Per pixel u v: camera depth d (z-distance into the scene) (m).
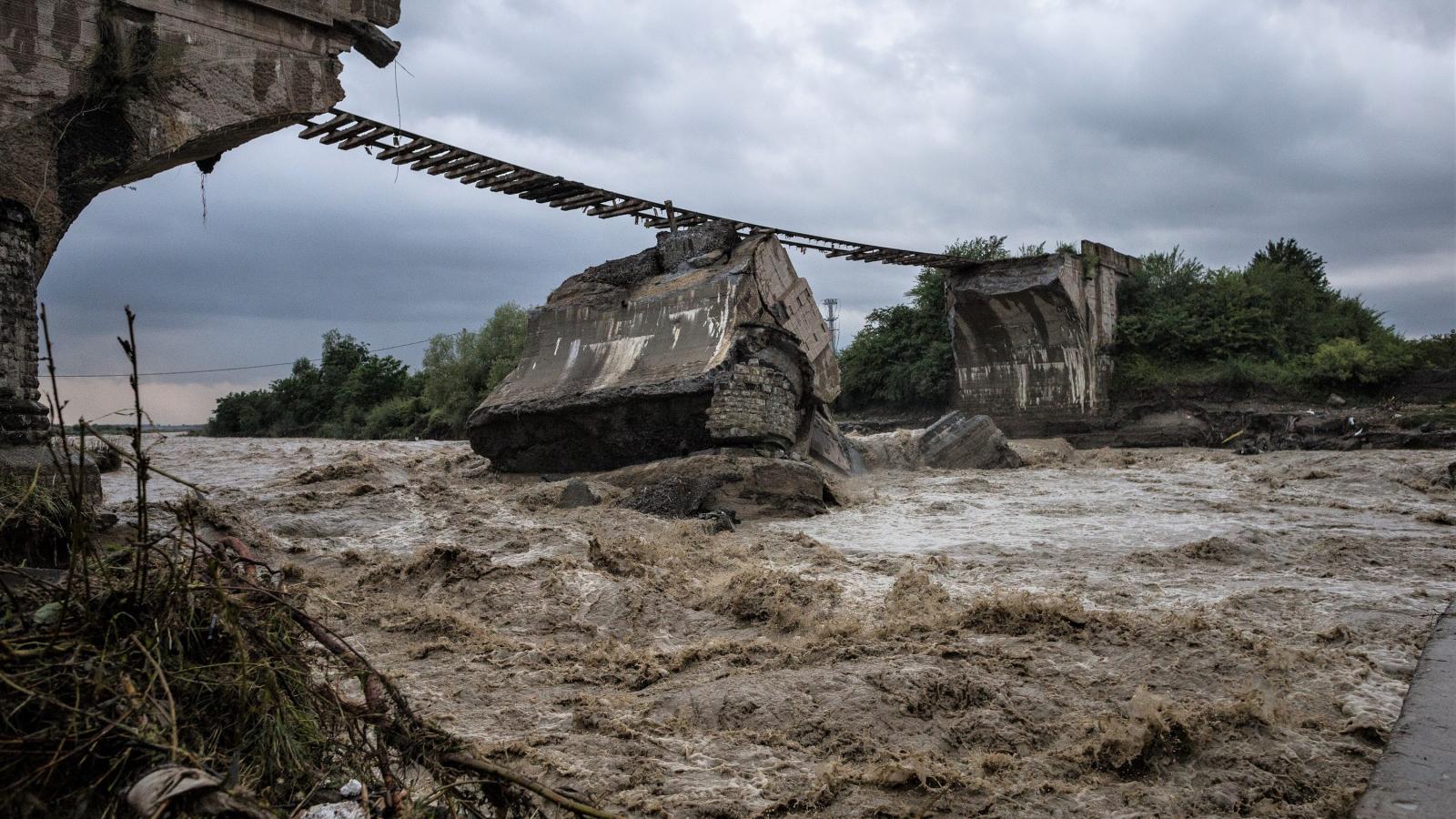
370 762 4.53
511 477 22.84
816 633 9.46
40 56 12.91
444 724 7.03
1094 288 39.81
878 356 48.41
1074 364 39.59
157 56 13.79
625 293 23.27
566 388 22.00
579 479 19.94
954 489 23.02
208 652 4.34
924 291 47.53
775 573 11.45
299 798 4.16
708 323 20.73
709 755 6.48
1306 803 5.75
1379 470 23.55
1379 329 41.81
